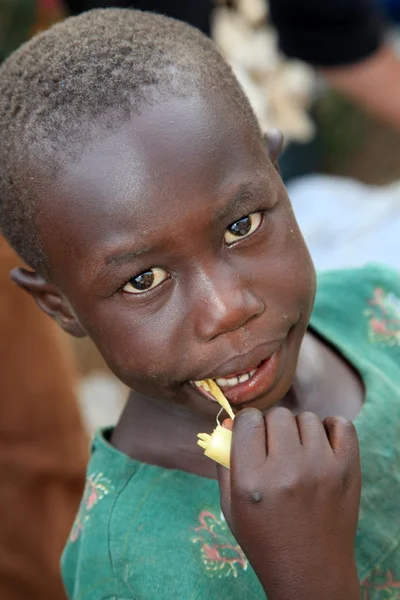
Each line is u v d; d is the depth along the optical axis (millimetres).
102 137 664
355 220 1317
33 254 716
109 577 708
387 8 2000
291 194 1454
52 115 675
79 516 750
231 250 684
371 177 2330
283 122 1486
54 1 1377
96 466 749
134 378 700
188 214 660
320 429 654
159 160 659
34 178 682
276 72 1455
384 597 724
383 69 1407
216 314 668
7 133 697
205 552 702
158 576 696
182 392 706
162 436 745
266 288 691
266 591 652
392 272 880
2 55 1476
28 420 1042
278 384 712
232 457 650
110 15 751
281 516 640
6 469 1048
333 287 853
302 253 712
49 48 707
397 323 845
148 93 670
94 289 680
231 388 704
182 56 699
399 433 760
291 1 1329
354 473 655
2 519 1055
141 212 657
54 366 1047
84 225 668
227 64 756
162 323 679
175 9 1231
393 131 2432
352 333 834
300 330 718
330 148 2371
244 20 1405
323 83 1938
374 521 732
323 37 1356
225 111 681
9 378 1025
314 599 644
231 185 669
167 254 665
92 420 1591
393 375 812
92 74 678
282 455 645
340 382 783
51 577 1070
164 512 716
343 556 649
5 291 999
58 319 757
